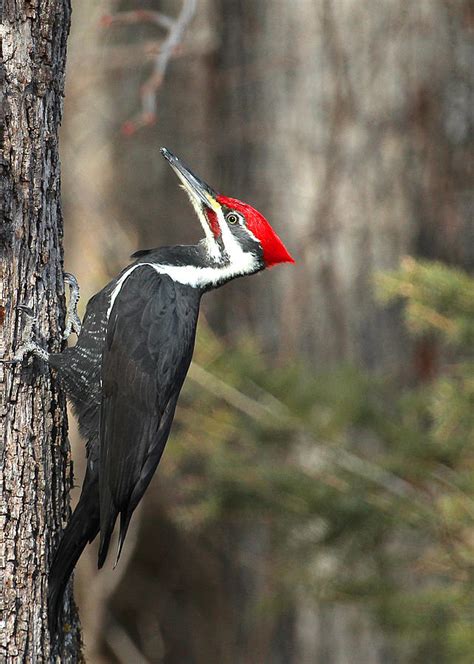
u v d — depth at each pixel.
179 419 12.44
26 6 7.27
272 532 12.44
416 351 14.23
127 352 8.38
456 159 14.51
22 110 7.32
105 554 7.71
